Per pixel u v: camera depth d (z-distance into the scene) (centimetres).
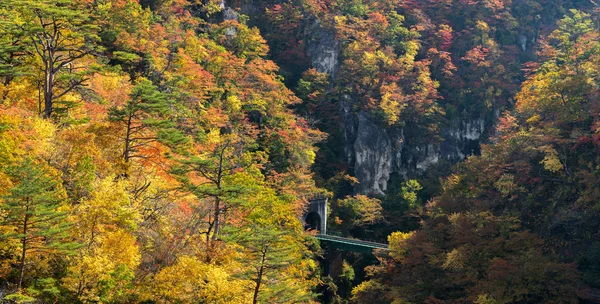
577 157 7400
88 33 5091
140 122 4831
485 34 14025
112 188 3869
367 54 11931
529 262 5847
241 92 9512
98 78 5697
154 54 8150
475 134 13125
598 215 6712
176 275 3875
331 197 10506
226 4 12356
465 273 6209
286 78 12331
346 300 7894
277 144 9256
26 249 3409
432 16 14338
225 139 7275
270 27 13050
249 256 4003
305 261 6044
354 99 12050
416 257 6638
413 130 12219
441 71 13312
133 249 3728
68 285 3500
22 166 3344
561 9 15562
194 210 4644
